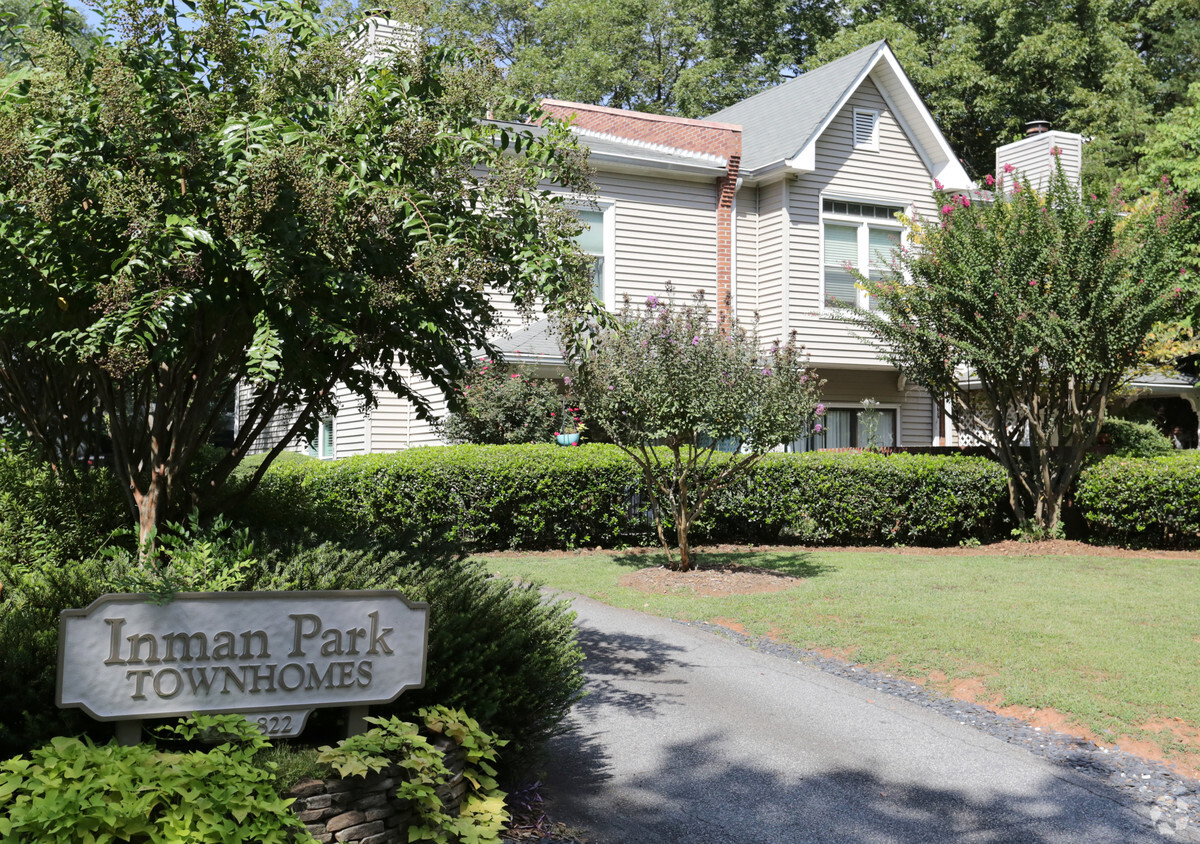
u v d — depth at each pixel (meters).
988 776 5.66
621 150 17.44
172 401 5.57
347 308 5.12
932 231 14.73
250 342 5.54
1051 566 12.11
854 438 19.23
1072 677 7.14
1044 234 13.70
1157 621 8.75
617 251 17.17
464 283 5.21
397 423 15.80
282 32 5.64
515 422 14.66
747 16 35.50
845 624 8.73
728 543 14.39
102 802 3.09
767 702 6.80
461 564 6.12
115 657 3.67
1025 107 32.78
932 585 10.56
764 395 10.93
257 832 3.32
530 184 5.79
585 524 13.62
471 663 4.51
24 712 3.63
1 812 3.14
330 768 3.76
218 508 6.40
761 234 18.52
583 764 5.61
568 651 5.45
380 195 4.80
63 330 5.11
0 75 5.62
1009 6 32.31
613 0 35.81
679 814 5.00
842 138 18.62
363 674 4.08
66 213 4.54
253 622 3.90
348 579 4.68
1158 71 34.78
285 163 4.51
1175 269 14.21
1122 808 5.29
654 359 10.77
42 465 6.89
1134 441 17.66
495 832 4.11
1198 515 13.85
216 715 3.81
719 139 18.28
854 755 5.91
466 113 5.79
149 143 4.69
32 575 4.80
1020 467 14.66
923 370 14.65
